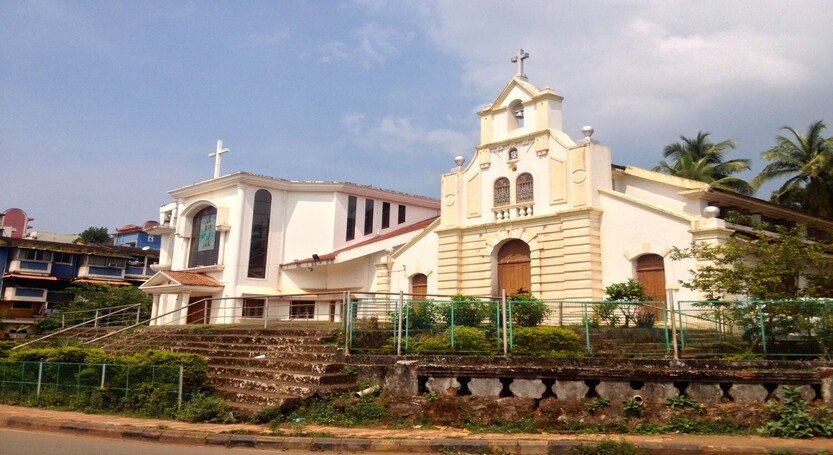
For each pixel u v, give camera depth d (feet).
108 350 77.51
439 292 92.02
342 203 120.37
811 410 39.60
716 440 37.32
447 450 36.40
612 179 87.40
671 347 46.60
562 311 52.11
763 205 84.48
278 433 39.83
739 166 144.25
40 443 39.63
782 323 44.73
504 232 86.22
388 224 127.95
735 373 41.42
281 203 119.96
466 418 43.11
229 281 112.98
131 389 49.75
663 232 72.49
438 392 45.47
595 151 80.33
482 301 51.52
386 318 54.60
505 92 90.53
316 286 115.85
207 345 67.15
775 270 54.13
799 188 125.90
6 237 148.66
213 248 119.14
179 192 127.65
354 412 44.55
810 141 123.75
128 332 87.81
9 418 47.65
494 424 42.65
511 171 87.51
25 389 56.39
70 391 53.31
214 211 120.88
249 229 115.65
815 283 55.26
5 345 80.64
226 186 118.52
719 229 67.51
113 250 160.86
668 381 42.19
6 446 38.45
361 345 52.90
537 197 83.61
